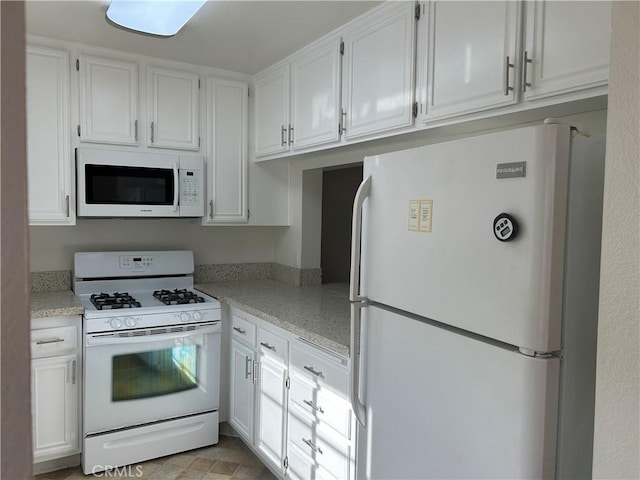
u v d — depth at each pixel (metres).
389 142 2.28
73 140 2.62
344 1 2.04
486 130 1.92
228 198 3.13
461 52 1.71
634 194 0.73
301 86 2.67
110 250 3.06
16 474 0.38
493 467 1.18
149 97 2.84
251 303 2.66
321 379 2.03
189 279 3.23
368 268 1.62
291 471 2.27
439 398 1.33
